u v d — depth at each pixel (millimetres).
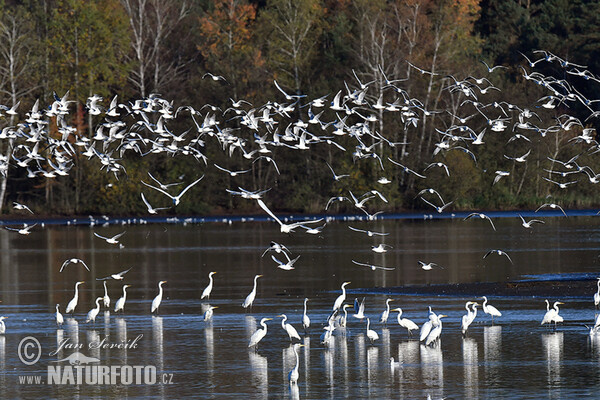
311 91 100062
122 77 97438
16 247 70688
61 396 28422
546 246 67125
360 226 88000
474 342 34062
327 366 30969
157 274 53969
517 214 97562
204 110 99750
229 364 31422
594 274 50969
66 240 76125
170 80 99938
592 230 81062
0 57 96438
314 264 58031
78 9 95625
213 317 39594
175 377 30016
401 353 32562
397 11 98125
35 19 99500
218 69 100000
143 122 48531
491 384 28609
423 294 44875
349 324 37719
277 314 40000
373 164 99250
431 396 27547
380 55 97875
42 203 99688
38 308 42438
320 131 99938
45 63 96062
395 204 100312
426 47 99312
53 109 48031
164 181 99562
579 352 32344
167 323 38344
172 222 95562
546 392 27750
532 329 36156
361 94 45219
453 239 73812
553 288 45719
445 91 99938
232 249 67750
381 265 56812
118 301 40281
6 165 49812
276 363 31484
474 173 98375
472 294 44562
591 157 99375
